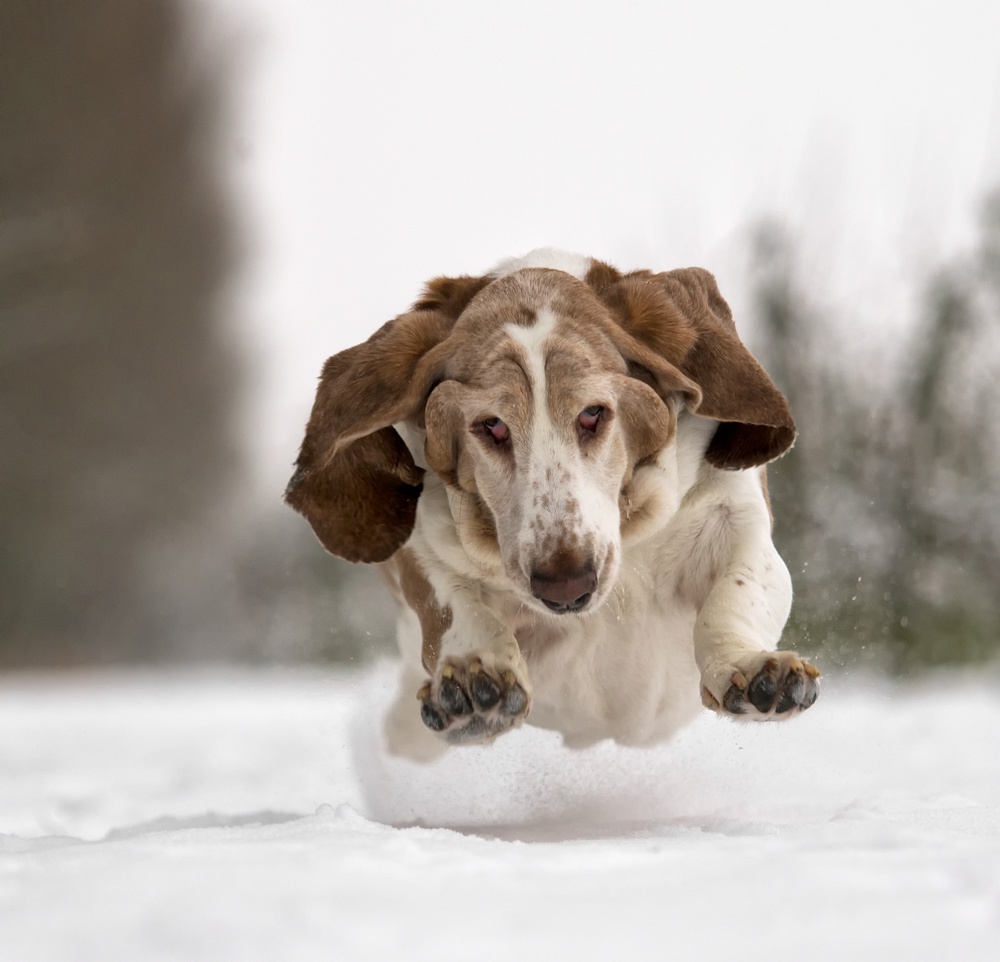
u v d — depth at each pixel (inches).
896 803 327.3
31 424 2014.0
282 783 513.3
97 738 759.1
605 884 193.6
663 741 394.9
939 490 796.0
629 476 335.3
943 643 775.1
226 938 163.9
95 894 189.2
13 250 2116.1
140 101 2292.1
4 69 2186.3
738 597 341.4
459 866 207.2
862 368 823.7
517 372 322.0
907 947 159.8
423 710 325.1
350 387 343.3
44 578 1786.4
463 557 343.3
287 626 1056.8
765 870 199.6
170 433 2172.7
